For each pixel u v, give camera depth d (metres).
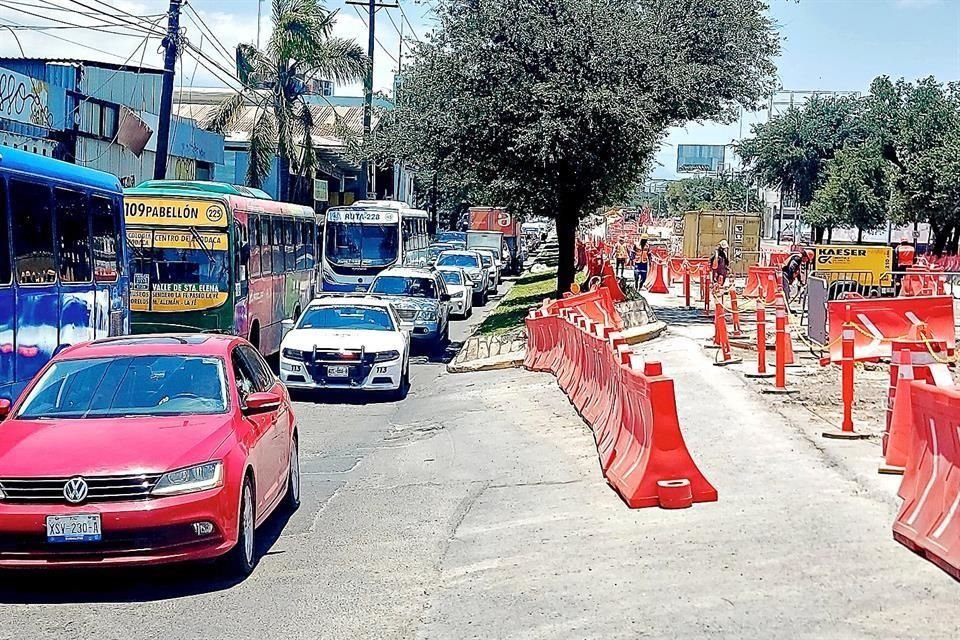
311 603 6.98
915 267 30.36
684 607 6.40
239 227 19.03
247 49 38.28
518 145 23.72
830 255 28.81
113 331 14.69
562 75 23.38
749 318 27.02
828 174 67.38
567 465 11.23
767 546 7.57
